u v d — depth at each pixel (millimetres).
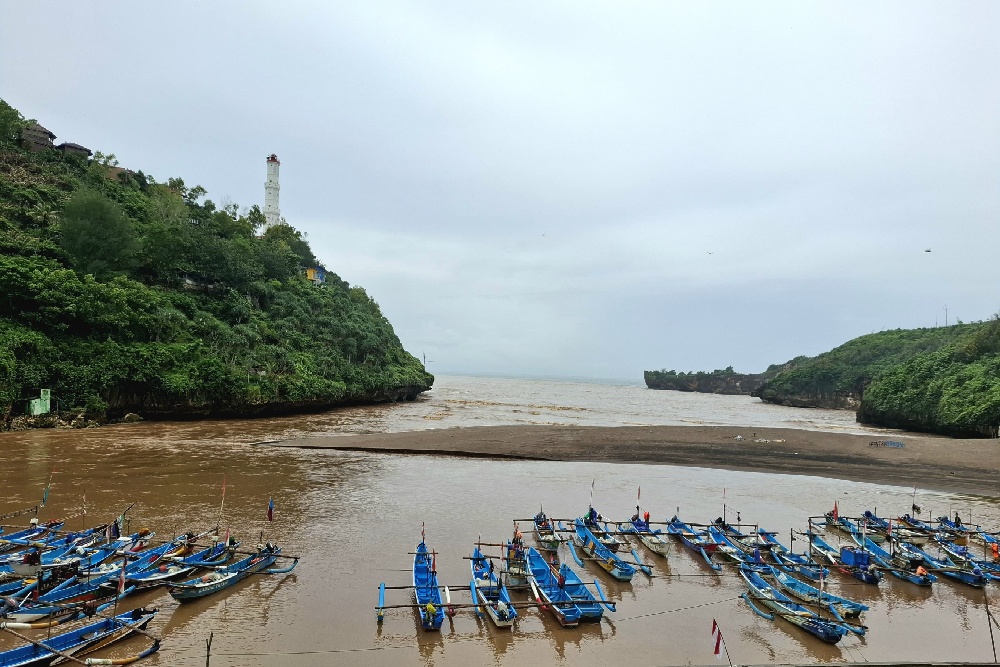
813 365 172375
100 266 70938
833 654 18812
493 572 23047
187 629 18812
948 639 20141
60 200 82062
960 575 25172
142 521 29484
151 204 96812
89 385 60688
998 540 30375
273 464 44500
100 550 23750
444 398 135125
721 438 63812
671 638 19594
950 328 156875
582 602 20547
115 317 65750
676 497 39531
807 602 22000
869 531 30531
